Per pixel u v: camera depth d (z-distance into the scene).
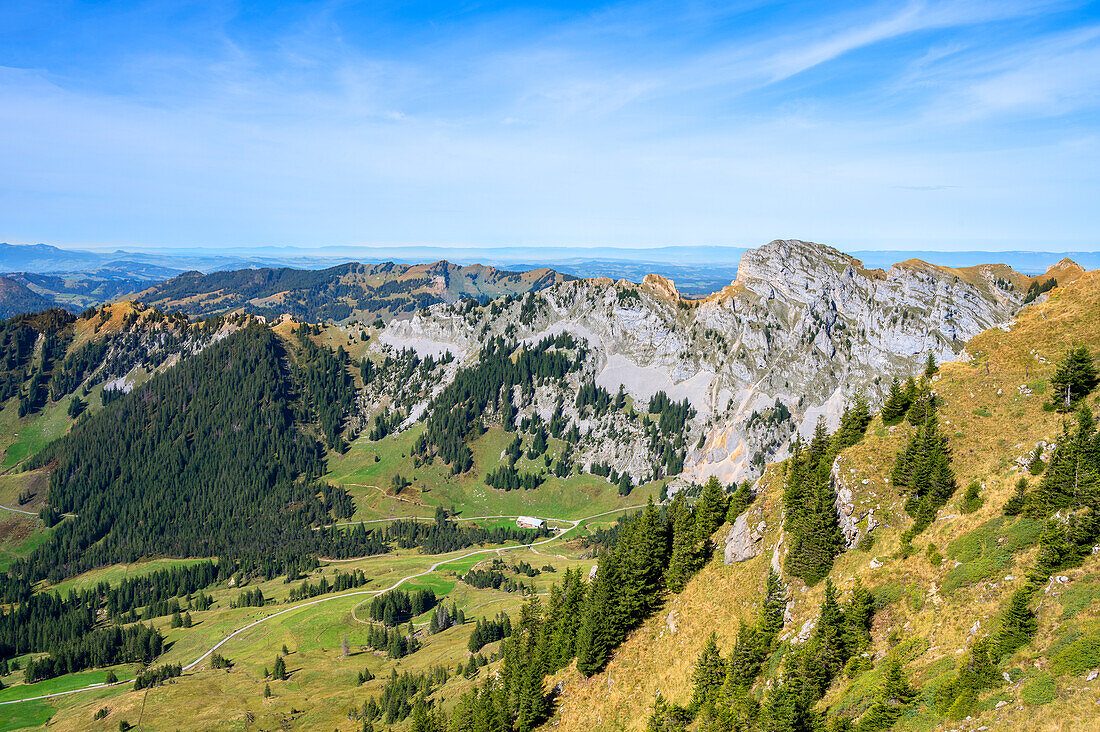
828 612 70.00
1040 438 74.69
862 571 75.75
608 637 98.00
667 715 77.62
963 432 82.69
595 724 89.94
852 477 85.06
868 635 68.19
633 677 92.50
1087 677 46.41
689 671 85.25
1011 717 48.28
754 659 75.62
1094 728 42.91
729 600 89.88
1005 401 83.94
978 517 69.81
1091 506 57.34
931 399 89.38
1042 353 87.75
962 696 52.41
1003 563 62.19
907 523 78.31
